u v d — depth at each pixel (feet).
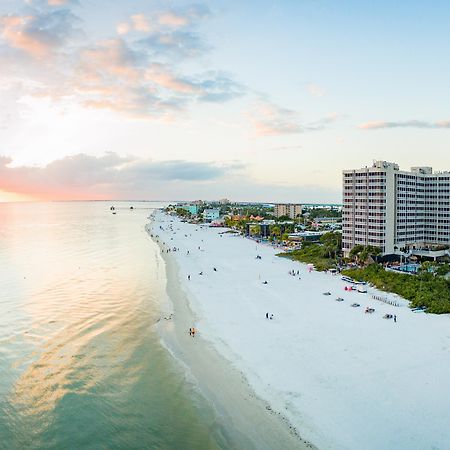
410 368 200.54
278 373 197.88
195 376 196.85
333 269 459.32
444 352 219.61
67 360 212.84
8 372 198.08
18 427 155.84
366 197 515.91
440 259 504.84
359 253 481.46
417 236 549.95
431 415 161.38
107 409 168.55
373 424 156.04
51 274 434.71
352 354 217.97
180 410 168.14
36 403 171.94
